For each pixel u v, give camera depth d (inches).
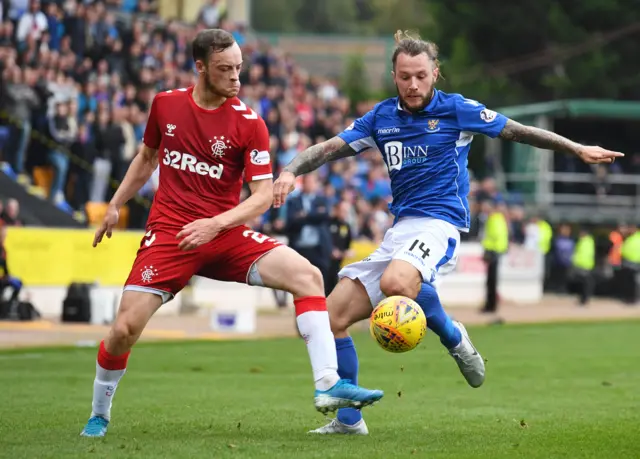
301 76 3314.5
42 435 714.2
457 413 872.9
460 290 2674.7
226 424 785.6
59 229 1994.3
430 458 624.4
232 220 675.4
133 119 2245.3
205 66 677.9
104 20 2381.9
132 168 724.7
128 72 2406.5
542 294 3159.5
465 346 781.9
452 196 747.4
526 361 1379.2
